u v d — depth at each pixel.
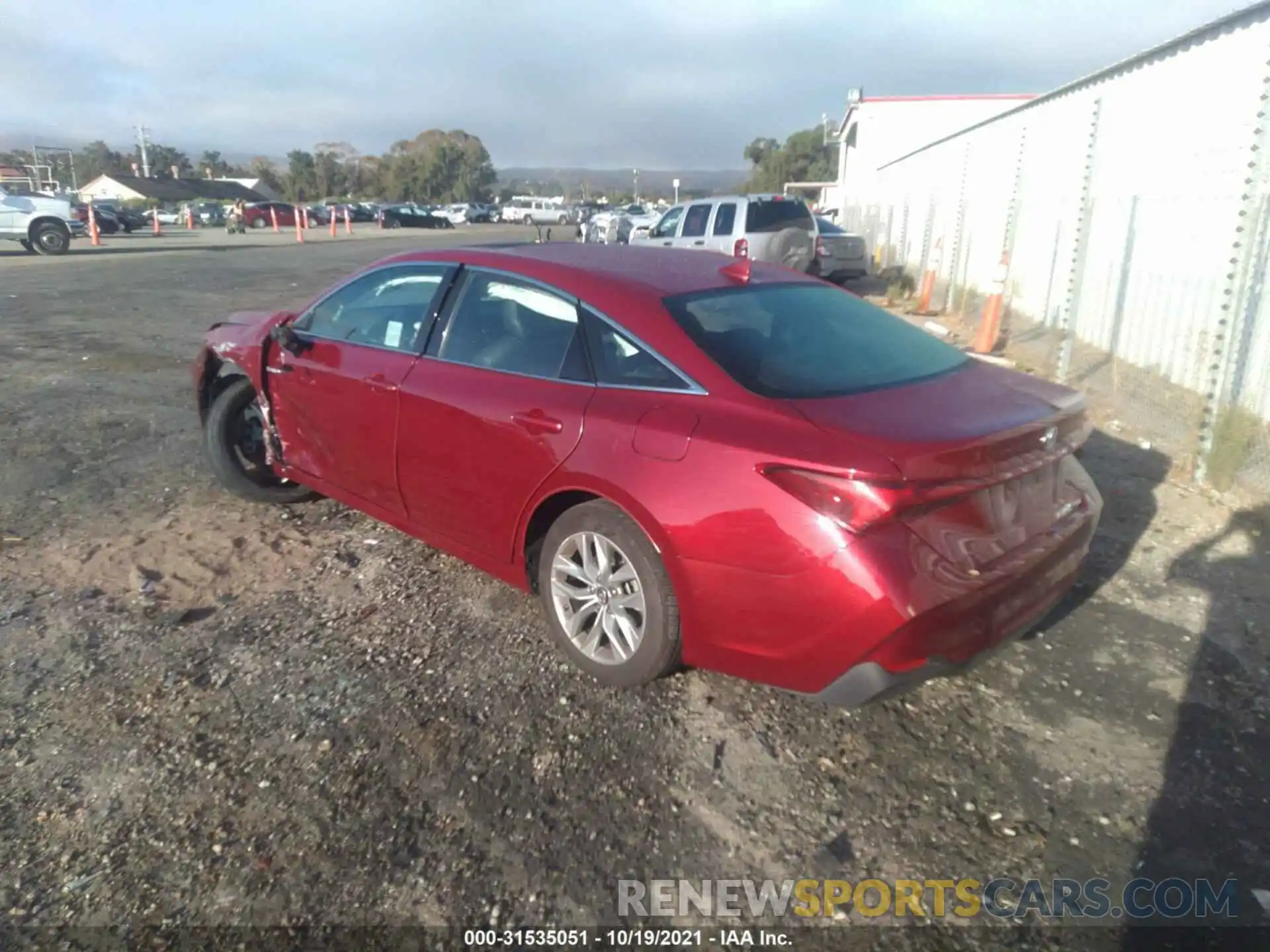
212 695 3.51
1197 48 8.70
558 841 2.81
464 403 3.86
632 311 3.53
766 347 3.46
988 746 3.29
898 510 2.79
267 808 2.92
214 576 4.54
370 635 3.97
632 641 3.40
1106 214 9.46
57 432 6.89
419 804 2.95
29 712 3.39
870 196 32.16
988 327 10.74
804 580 2.87
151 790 2.99
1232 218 7.07
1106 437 7.16
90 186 87.62
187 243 33.38
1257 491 5.76
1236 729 3.40
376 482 4.44
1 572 4.52
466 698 3.51
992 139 14.55
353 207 64.94
